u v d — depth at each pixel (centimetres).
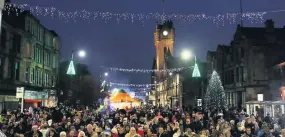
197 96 6600
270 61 4281
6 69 3453
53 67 5134
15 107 3619
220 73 5350
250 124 1518
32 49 4150
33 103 4166
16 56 3647
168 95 8831
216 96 4609
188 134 1241
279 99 3869
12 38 3609
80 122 1541
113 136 1231
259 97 3291
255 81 4234
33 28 4212
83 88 7788
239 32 4631
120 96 3856
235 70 4716
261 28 4647
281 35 4469
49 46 4906
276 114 2397
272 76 4144
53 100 4819
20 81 3762
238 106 4469
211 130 1547
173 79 7975
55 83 5212
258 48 4306
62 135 1060
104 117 2098
